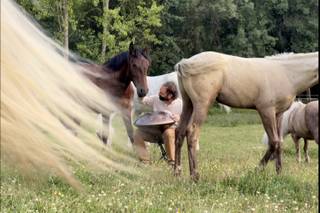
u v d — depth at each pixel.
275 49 34.66
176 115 6.25
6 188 3.75
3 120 0.62
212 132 17.27
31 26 0.70
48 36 0.73
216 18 31.38
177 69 6.03
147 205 3.88
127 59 6.86
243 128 19.53
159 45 30.20
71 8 14.54
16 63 0.63
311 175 6.38
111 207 3.78
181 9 30.88
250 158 8.24
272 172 6.07
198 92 5.84
